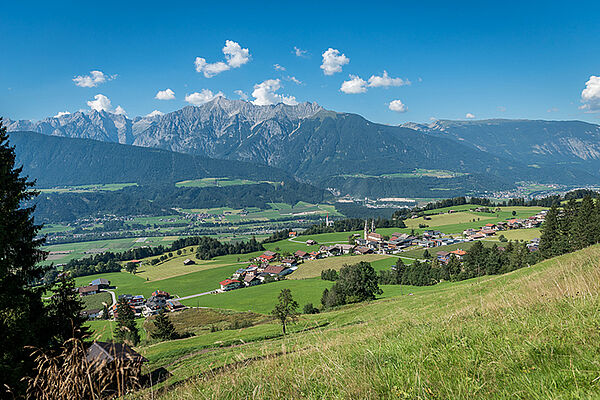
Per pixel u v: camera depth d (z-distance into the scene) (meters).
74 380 4.21
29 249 19.33
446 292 37.12
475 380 3.92
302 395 4.61
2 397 6.73
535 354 4.35
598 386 3.22
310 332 18.05
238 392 5.15
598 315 5.12
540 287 9.24
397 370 4.88
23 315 15.52
